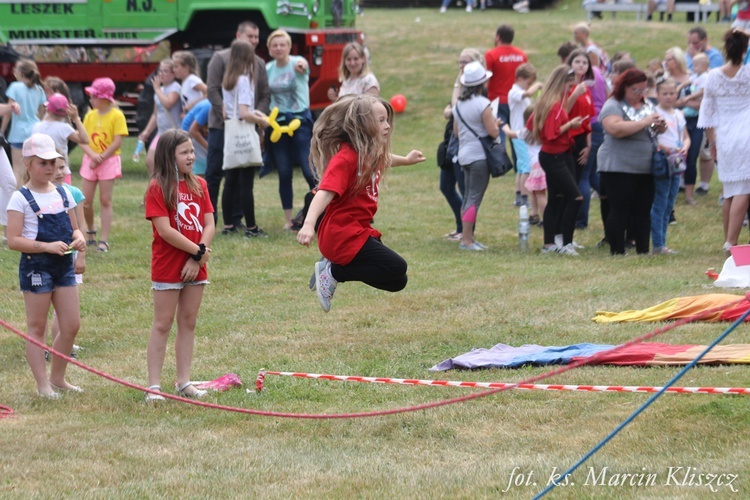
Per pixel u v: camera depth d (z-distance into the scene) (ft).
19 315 38.63
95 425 26.30
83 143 48.52
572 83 48.29
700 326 34.47
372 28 133.39
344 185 24.52
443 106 104.22
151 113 75.00
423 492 20.84
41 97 55.88
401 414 26.63
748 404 25.02
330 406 27.68
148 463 23.17
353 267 25.38
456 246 51.72
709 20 129.08
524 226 50.24
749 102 45.60
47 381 29.09
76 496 20.86
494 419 25.91
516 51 68.80
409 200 66.69
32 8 78.79
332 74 78.02
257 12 75.66
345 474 22.20
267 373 30.63
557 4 160.15
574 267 45.91
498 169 49.03
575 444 23.66
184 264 28.35
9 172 41.06
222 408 23.41
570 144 48.73
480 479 21.54
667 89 47.32
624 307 37.99
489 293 41.22
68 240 28.48
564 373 29.43
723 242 51.21
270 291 42.55
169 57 78.07
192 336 29.22
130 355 33.63
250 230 53.16
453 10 161.27
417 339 34.71
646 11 127.44
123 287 43.29
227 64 50.55
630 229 51.37
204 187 28.86
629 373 29.19
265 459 23.40
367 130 24.68
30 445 24.41
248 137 50.62
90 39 78.28
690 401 25.71
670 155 46.42
